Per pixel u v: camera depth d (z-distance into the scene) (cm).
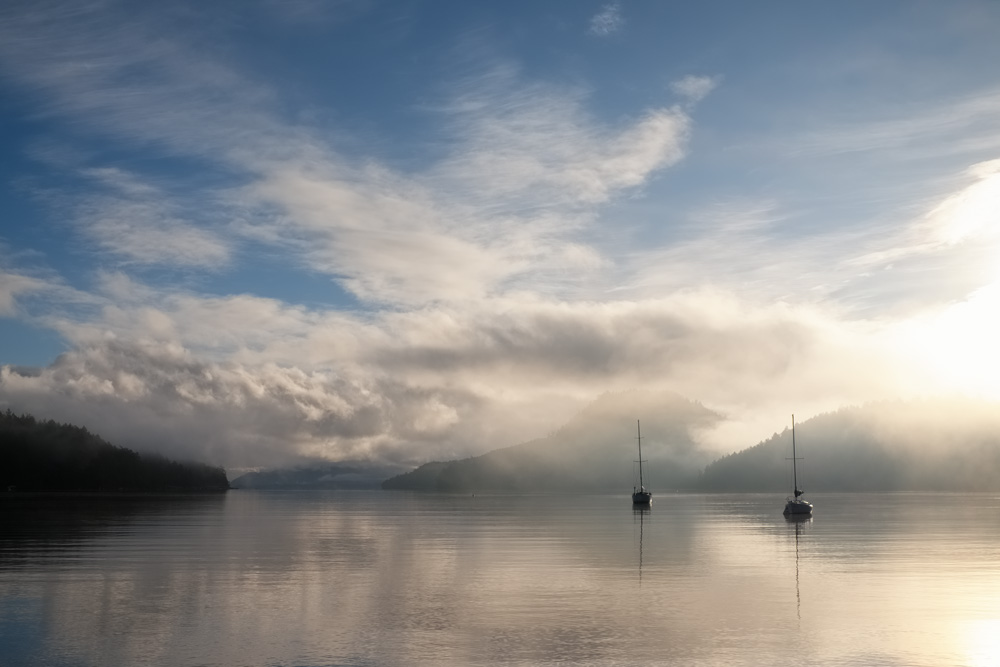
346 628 3325
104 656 2900
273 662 2819
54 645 3052
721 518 12025
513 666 2758
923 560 5600
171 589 4347
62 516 12531
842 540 7356
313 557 6012
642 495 16862
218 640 3123
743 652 2920
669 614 3581
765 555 5984
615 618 3497
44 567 5291
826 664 2767
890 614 3559
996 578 4647
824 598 3966
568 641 3089
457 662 2812
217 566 5384
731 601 3900
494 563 5547
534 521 11431
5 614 3628
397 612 3662
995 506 17238
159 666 2778
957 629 3256
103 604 3878
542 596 4084
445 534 8569
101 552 6344
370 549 6675
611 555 6044
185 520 11700
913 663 2781
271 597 4078
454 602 3916
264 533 8762
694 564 5409
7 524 10175
